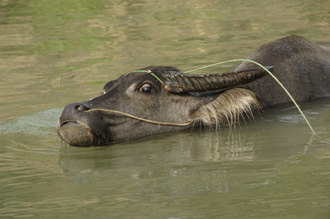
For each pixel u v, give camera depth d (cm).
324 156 2342
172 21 6712
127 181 2206
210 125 3091
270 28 5959
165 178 2212
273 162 2322
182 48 5256
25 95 3925
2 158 2622
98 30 6362
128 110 2970
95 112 2852
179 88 3022
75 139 2780
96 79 4275
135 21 6806
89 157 2630
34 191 2138
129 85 3022
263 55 3500
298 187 1994
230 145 2680
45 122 3272
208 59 4706
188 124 3088
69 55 5250
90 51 5381
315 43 3988
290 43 3600
